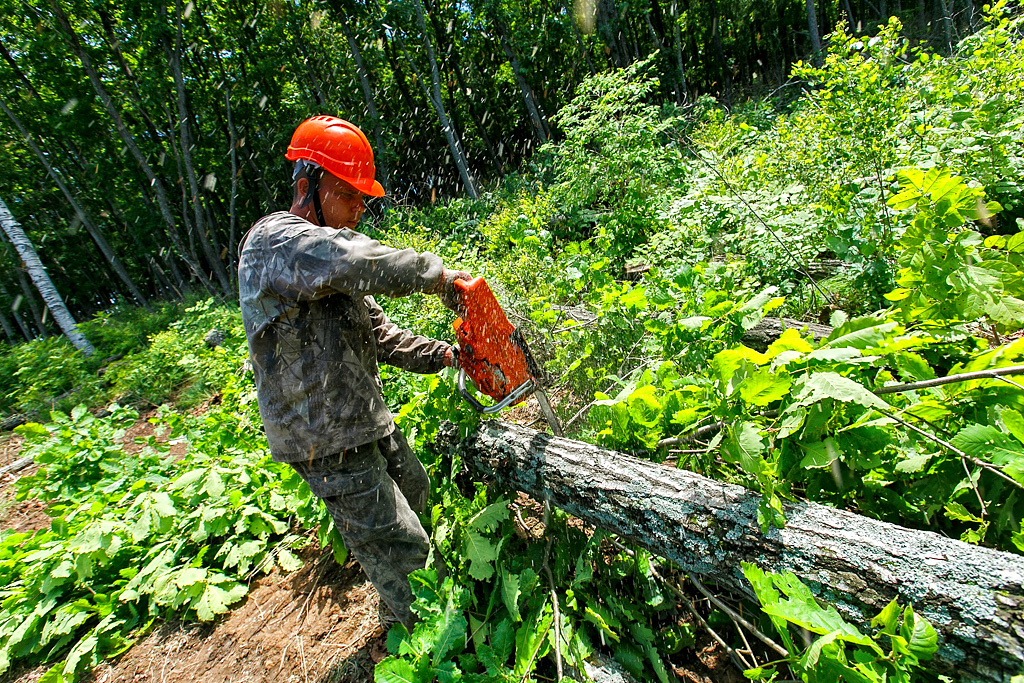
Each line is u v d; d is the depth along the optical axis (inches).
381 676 62.3
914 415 67.0
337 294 70.3
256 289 65.1
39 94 665.6
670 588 73.5
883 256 113.0
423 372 87.4
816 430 63.1
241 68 715.4
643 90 258.4
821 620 47.8
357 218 77.1
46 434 148.8
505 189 398.0
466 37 693.3
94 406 313.7
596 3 653.9
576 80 613.3
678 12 837.2
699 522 63.5
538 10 566.6
